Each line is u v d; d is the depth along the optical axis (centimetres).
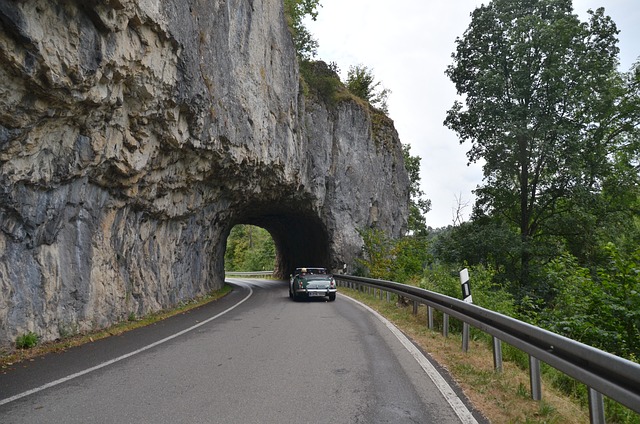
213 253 2514
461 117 2859
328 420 442
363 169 3534
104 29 802
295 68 2591
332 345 840
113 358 721
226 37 1566
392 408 482
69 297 928
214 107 1435
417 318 1242
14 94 674
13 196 750
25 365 665
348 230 3325
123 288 1180
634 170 2495
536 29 2445
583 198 2397
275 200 2691
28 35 636
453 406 491
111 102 907
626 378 347
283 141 2278
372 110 4016
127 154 1065
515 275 2531
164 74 1067
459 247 2683
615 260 951
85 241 1005
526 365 738
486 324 698
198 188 1675
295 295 1862
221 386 557
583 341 918
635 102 2439
